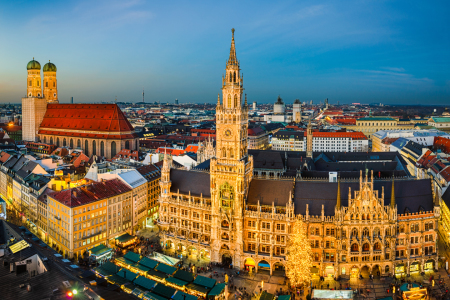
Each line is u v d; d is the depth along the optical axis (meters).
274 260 120.06
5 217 160.75
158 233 158.25
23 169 187.25
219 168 124.00
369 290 108.50
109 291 79.88
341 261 116.00
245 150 128.50
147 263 116.50
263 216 120.81
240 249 123.50
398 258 117.31
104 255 126.81
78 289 73.88
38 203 154.00
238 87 121.56
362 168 189.12
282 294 106.12
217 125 123.56
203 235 133.25
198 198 135.38
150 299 97.19
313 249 117.88
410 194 123.31
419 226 119.12
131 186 157.00
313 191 123.31
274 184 127.50
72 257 129.62
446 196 153.12
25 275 79.81
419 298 98.81
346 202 120.06
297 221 111.88
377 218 115.62
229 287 112.12
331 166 192.12
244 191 123.69
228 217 123.75
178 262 122.44
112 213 145.62
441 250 136.75
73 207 128.88
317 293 100.12
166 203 140.12
